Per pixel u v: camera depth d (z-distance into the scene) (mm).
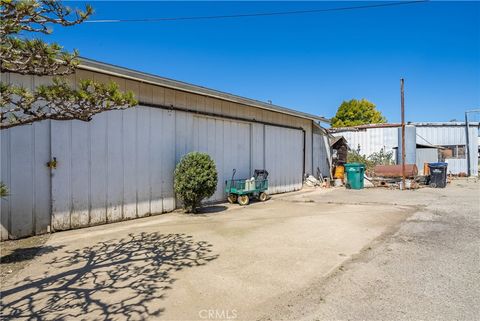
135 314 2814
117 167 6980
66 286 3436
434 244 5004
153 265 4094
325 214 7660
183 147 8484
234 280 3586
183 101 8492
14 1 2646
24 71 3072
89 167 6512
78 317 2764
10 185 5496
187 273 3809
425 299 3088
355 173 14227
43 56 2982
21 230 5598
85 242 5234
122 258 4375
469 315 2766
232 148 10211
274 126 12250
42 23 3043
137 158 7371
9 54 2875
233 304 3008
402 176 14328
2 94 2859
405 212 7898
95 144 6617
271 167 12062
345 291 3281
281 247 4875
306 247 4875
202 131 9109
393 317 2744
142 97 7480
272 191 12117
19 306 2969
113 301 3074
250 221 6836
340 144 18750
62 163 6117
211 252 4633
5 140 5457
